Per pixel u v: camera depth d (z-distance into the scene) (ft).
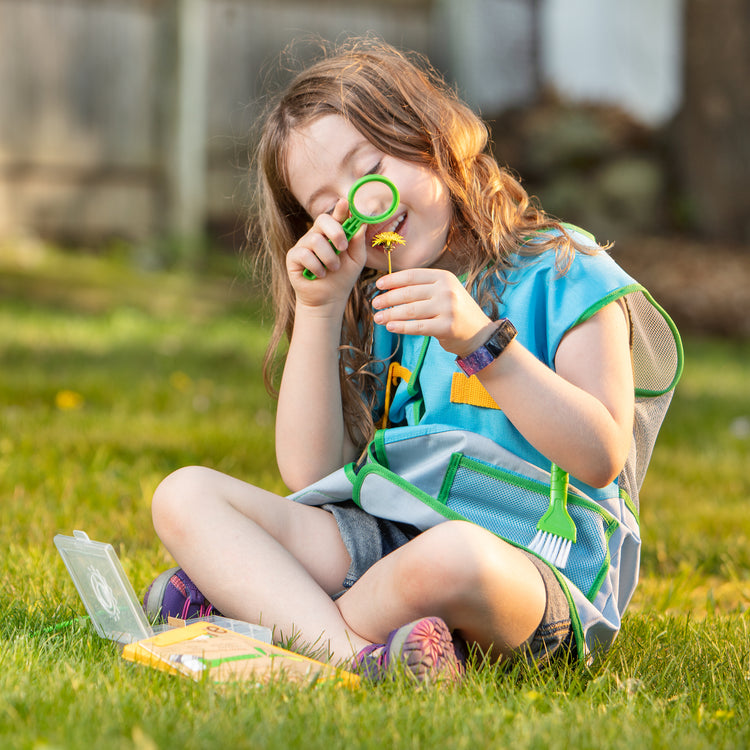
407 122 7.79
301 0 39.14
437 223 7.77
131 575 9.20
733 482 15.05
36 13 36.78
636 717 5.81
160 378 21.34
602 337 7.16
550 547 6.93
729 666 7.20
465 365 6.76
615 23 46.85
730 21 40.55
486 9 44.27
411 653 6.10
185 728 5.14
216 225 39.17
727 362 29.07
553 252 7.52
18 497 11.82
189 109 37.91
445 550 6.32
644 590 10.00
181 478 7.30
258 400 19.52
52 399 18.56
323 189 7.85
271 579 6.95
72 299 31.04
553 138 43.91
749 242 40.68
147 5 37.78
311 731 5.17
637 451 7.96
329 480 7.75
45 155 37.42
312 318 8.15
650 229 41.88
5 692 5.58
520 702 5.87
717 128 41.09
